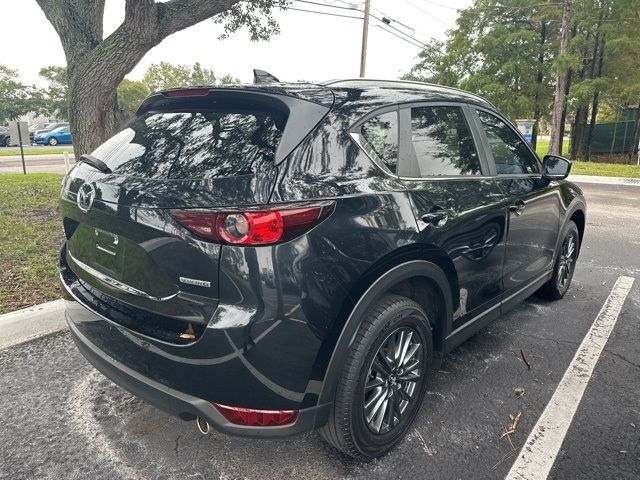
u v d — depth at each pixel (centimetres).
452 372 317
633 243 674
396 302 222
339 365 200
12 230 596
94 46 681
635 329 387
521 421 265
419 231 226
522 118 2409
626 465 232
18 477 219
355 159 212
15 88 4916
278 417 192
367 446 223
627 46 2070
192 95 235
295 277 181
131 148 231
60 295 415
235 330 178
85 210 223
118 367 214
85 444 242
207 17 686
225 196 181
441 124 272
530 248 350
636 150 2403
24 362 320
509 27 2461
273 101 211
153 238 193
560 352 347
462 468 229
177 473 223
